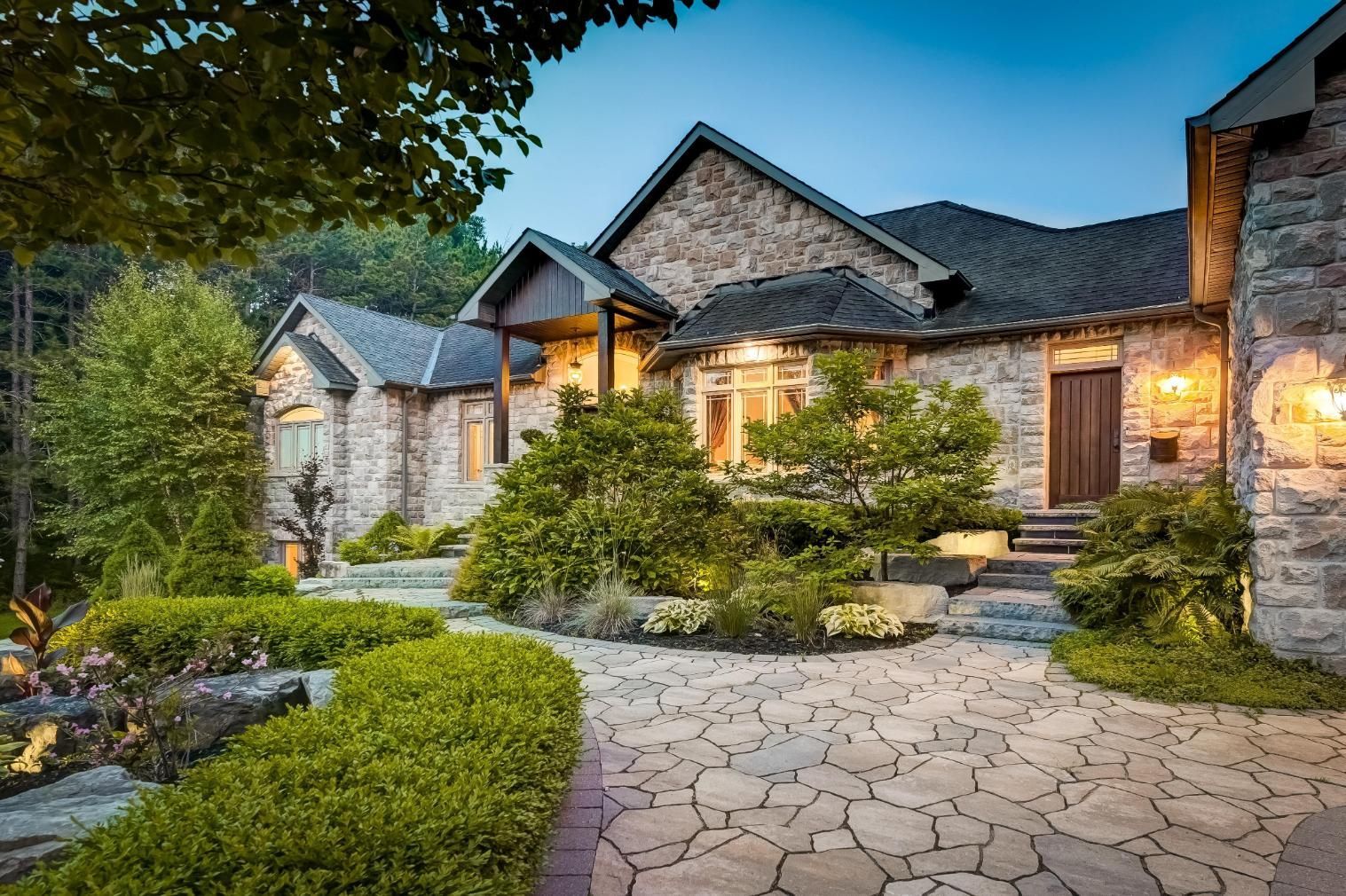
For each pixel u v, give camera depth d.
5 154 2.25
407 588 11.16
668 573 8.80
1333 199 5.55
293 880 1.69
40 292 25.75
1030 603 7.57
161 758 4.13
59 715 4.46
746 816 3.34
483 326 14.19
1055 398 10.84
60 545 22.58
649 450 9.50
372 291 34.66
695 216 13.91
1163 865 2.91
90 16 1.90
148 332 17.77
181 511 17.23
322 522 15.83
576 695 3.89
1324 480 5.53
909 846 3.05
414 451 17.09
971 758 4.09
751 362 11.38
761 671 6.09
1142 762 4.02
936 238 14.38
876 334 10.74
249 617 6.20
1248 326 6.14
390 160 2.38
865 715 4.87
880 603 8.14
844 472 8.37
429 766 2.47
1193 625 6.30
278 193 2.45
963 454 7.89
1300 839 3.12
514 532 9.48
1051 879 2.80
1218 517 6.46
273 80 2.00
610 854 2.98
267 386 18.23
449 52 2.19
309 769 2.31
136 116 2.03
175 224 2.53
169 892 1.60
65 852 2.30
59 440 18.66
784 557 9.11
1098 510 8.61
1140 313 9.62
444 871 1.82
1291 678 5.25
